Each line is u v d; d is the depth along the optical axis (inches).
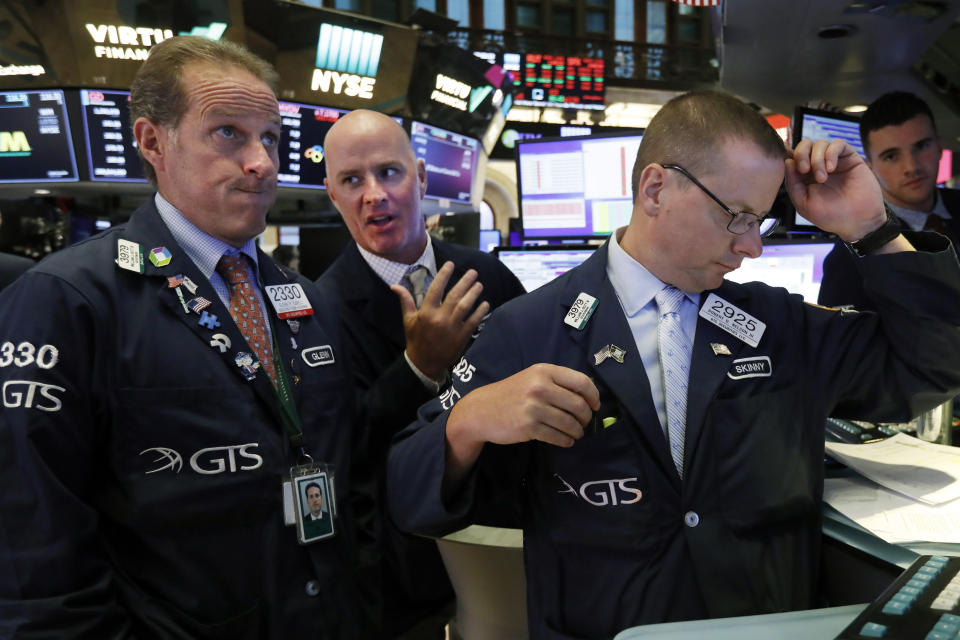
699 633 28.1
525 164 93.8
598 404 33.5
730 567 35.6
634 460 36.6
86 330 39.7
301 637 42.3
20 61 166.1
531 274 91.2
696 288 39.0
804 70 102.0
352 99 196.7
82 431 38.9
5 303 39.9
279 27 181.8
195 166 43.5
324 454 46.1
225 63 44.5
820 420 40.1
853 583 37.0
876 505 38.9
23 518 36.0
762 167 35.2
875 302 40.4
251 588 41.5
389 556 62.7
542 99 433.1
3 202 176.1
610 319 38.7
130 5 165.9
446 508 37.3
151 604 39.3
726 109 36.1
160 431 40.3
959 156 140.5
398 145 69.8
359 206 69.3
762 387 38.6
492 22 538.3
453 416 36.5
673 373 38.1
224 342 42.9
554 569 38.0
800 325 40.9
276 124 46.5
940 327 38.4
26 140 172.9
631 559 36.6
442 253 77.9
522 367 39.0
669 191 36.5
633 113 538.3
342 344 51.9
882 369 41.0
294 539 43.2
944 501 38.0
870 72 103.0
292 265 153.3
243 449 41.8
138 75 45.1
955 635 23.3
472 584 50.1
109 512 40.4
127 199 198.1
